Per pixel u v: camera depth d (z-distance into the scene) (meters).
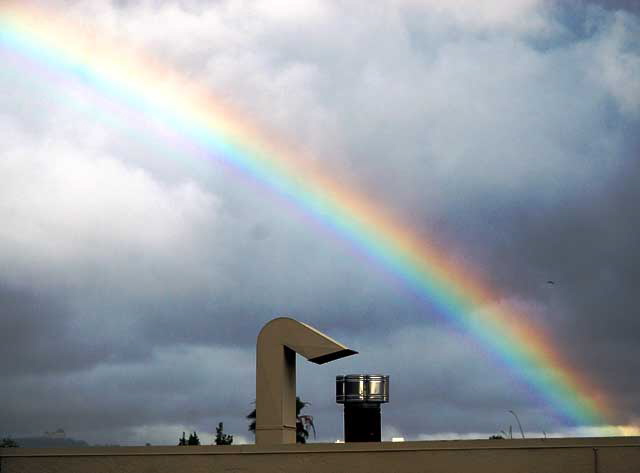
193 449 19.30
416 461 18.59
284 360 20.48
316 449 18.92
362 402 21.50
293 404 20.92
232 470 19.09
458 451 18.53
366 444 18.81
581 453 18.20
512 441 18.44
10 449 19.64
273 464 19.00
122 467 19.39
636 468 18.06
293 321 20.52
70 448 19.56
